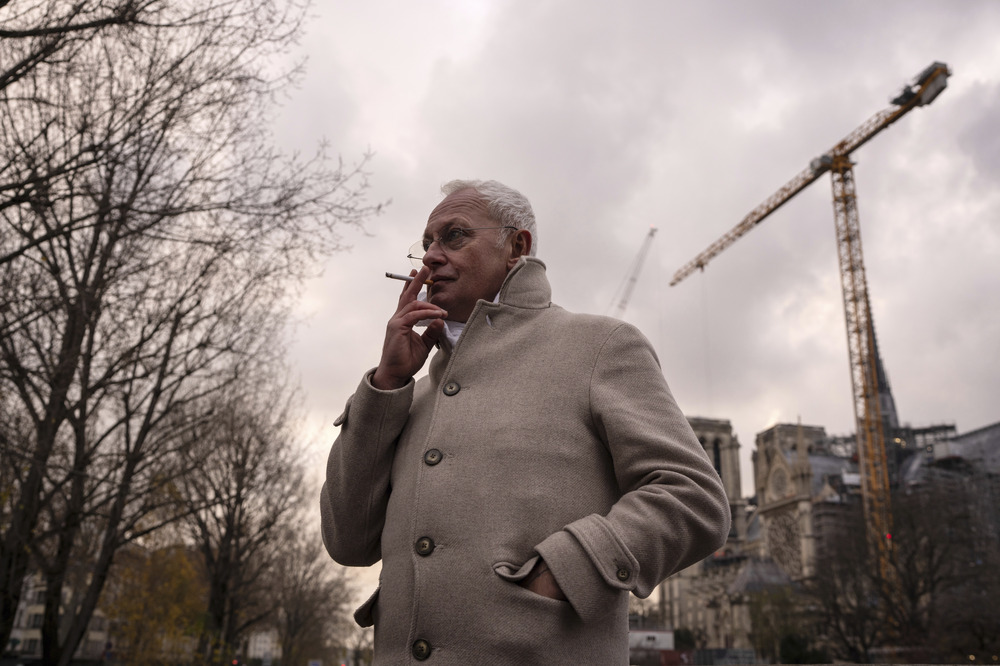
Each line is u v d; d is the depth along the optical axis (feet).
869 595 174.40
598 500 5.67
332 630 286.87
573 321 6.50
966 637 142.31
